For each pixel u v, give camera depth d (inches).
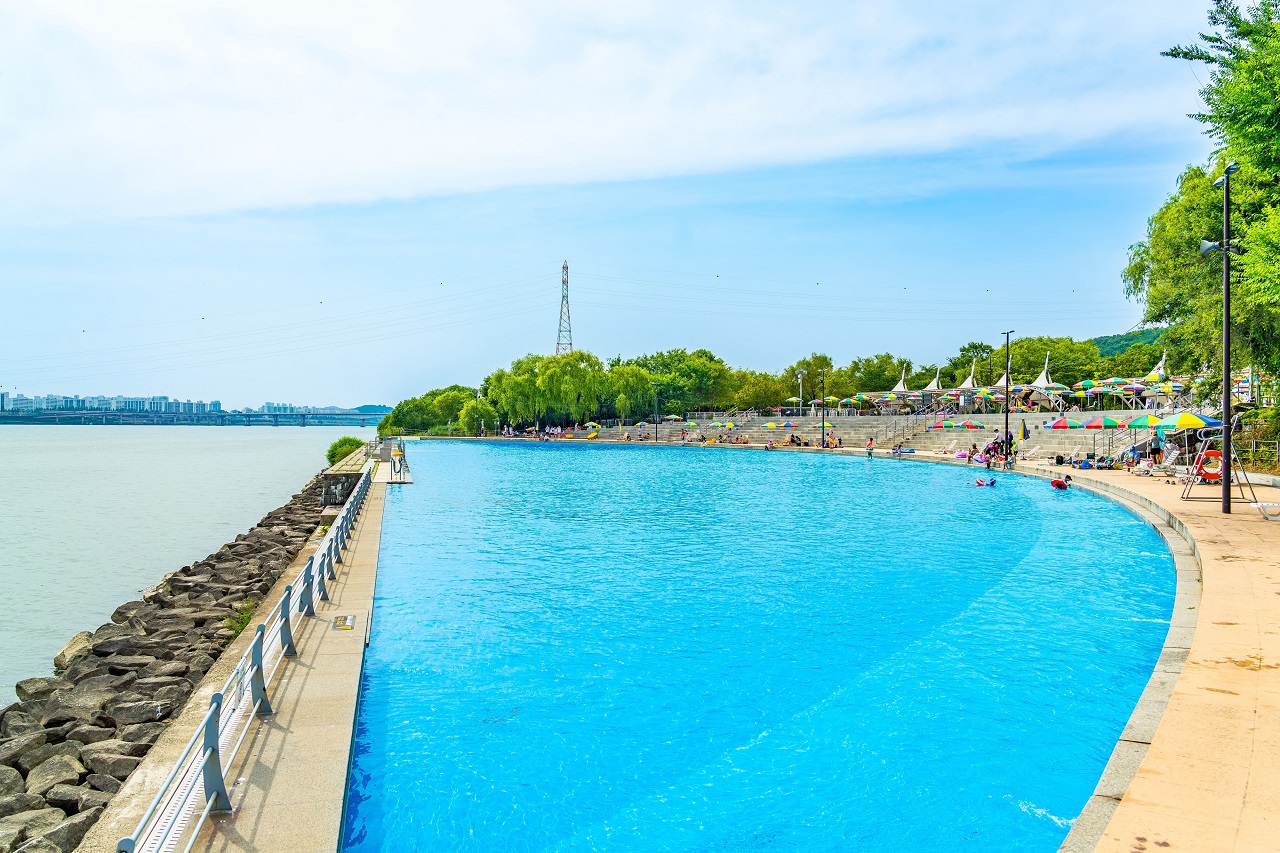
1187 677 342.3
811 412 3909.9
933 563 781.3
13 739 406.6
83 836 299.7
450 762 360.8
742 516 1157.7
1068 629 539.2
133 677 503.8
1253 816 226.7
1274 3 700.7
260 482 2568.9
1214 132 840.3
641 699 433.4
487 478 1873.8
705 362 5693.9
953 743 367.9
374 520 1055.0
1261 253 720.3
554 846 295.4
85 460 3841.0
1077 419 2233.0
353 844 298.0
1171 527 847.1
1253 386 1683.1
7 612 854.5
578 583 714.2
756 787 333.7
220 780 268.1
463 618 596.1
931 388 3521.2
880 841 291.1
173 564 1149.7
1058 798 318.0
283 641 435.8
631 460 2591.0
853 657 495.5
